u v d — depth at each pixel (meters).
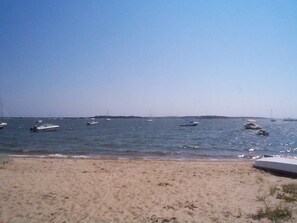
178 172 14.80
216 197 9.94
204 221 7.59
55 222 7.56
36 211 8.37
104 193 10.45
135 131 76.06
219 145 39.44
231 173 14.71
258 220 7.55
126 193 10.49
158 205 9.07
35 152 28.91
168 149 33.53
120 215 8.15
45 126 73.25
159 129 86.88
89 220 7.75
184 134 63.50
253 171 15.45
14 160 18.72
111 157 25.06
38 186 11.27
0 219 7.69
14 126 107.75
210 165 17.78
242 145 40.12
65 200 9.48
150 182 12.29
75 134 61.69
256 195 10.09
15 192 10.28
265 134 60.03
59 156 25.27
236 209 8.54
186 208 8.73
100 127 101.12
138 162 19.11
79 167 16.20
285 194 10.16
